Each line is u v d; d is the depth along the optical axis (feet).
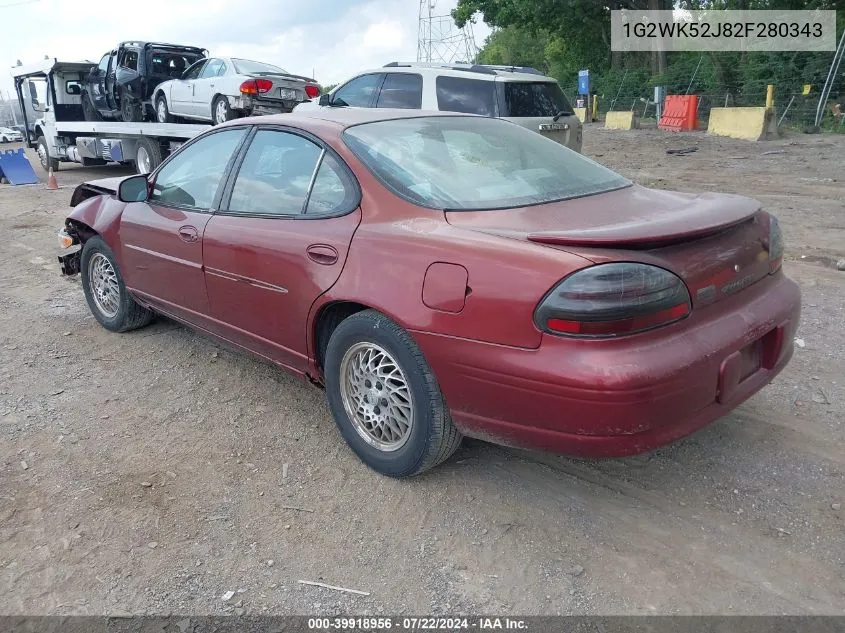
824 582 8.71
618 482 10.87
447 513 10.25
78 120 56.54
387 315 10.12
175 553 9.53
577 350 8.36
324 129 12.05
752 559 9.13
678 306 8.64
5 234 31.40
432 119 12.91
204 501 10.67
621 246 8.48
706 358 8.78
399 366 10.24
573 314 8.29
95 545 9.70
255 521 10.19
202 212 13.83
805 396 13.34
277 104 39.29
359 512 10.35
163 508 10.50
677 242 8.88
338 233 10.96
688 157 53.11
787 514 9.97
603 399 8.21
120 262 16.37
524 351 8.71
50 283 22.98
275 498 10.73
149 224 15.08
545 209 10.21
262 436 12.59
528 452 11.79
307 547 9.63
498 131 13.12
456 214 10.12
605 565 9.13
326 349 11.41
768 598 8.50
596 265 8.34
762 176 41.91
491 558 9.34
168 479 11.25
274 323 12.27
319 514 10.33
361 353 11.02
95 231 16.96
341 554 9.49
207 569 9.23
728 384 9.16
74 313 19.62
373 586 8.91
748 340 9.48
